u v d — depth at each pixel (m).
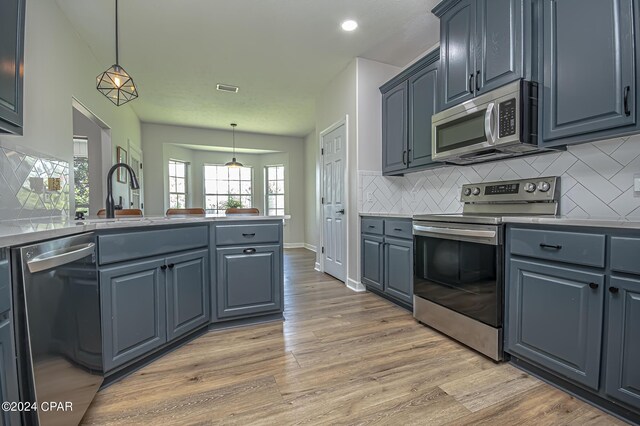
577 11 1.57
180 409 1.37
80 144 4.25
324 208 4.23
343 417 1.31
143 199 5.77
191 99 4.57
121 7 2.43
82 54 2.89
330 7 2.50
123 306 1.57
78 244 1.24
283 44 3.06
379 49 3.18
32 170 1.98
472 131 2.06
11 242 0.84
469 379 1.60
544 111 1.74
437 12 2.37
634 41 1.37
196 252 2.06
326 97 4.13
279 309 2.42
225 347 1.98
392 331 2.23
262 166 7.24
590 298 1.35
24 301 0.89
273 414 1.33
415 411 1.35
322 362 1.78
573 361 1.41
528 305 1.61
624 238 1.24
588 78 1.53
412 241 2.52
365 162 3.39
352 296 3.12
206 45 3.06
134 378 1.61
